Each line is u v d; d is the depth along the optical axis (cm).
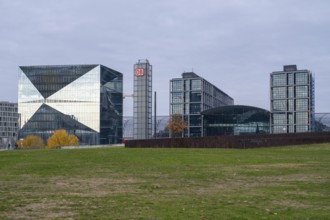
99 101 15100
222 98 18575
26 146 12644
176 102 14950
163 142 4244
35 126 15562
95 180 1733
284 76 14075
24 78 15775
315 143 4828
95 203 1201
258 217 1012
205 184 1625
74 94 15288
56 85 15512
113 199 1271
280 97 14112
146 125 8212
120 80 16175
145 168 2198
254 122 13050
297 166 2336
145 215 1029
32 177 1830
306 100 13675
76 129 15188
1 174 1939
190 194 1375
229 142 4141
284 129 13888
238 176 1883
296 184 1627
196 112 14625
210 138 4172
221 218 998
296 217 1015
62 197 1309
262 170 2123
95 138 15012
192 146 4178
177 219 984
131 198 1291
